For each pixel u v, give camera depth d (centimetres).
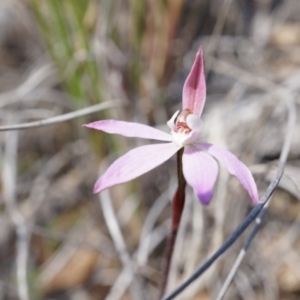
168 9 36
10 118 39
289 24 45
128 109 35
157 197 37
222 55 43
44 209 38
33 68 42
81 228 37
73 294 36
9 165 36
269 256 34
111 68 35
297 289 33
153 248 34
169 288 31
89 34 35
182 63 41
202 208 32
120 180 20
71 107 39
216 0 43
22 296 31
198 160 20
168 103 39
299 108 37
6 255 37
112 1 36
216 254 22
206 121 38
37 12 34
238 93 37
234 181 33
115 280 36
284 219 35
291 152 36
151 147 21
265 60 43
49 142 41
